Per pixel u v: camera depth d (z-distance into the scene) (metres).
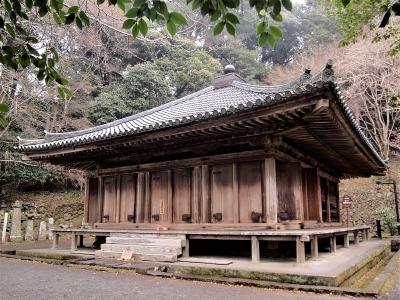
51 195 20.47
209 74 26.56
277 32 2.63
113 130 10.20
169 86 25.56
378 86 22.55
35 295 4.97
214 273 6.25
